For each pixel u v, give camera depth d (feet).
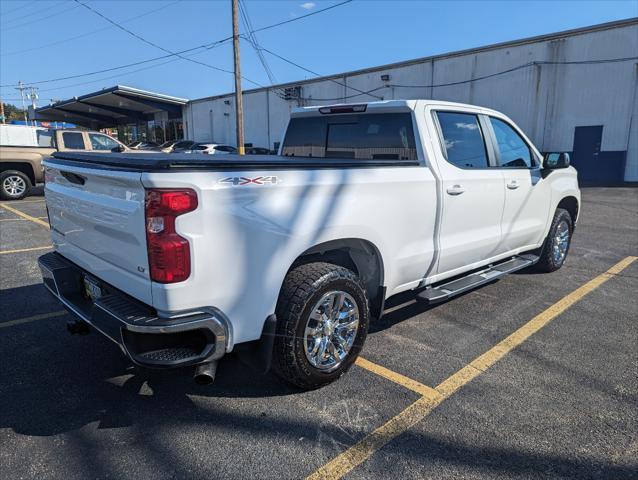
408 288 12.62
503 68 72.69
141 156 10.08
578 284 18.15
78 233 10.38
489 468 8.02
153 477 7.81
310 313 9.62
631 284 18.17
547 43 67.77
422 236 12.30
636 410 9.72
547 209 17.89
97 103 126.31
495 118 15.52
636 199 45.27
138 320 8.02
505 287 17.72
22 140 90.68
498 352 12.33
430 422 9.28
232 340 8.70
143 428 9.12
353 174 10.31
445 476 7.82
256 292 8.83
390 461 8.18
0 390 10.43
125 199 8.39
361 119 14.06
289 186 9.08
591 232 28.91
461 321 14.39
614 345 12.78
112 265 9.23
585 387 10.61
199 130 130.93
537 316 14.82
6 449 8.46
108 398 10.16
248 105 115.85
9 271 19.60
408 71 84.58
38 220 31.96
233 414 9.57
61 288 10.85
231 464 8.12
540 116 69.92
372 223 10.74
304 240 9.37
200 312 8.27
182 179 7.73
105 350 12.42
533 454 8.36
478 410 9.69
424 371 11.32
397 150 13.07
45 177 12.30
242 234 8.43
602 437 8.84
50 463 8.11
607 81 63.41
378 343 12.84
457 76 78.38
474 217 13.98
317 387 10.39
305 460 8.21
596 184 61.11
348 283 10.23
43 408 9.76
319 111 14.99
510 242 16.17
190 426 9.18
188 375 11.17
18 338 13.10
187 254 7.87
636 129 62.03
